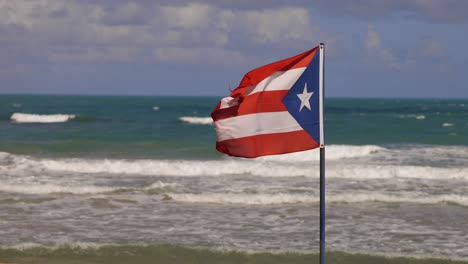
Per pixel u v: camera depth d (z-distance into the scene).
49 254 11.72
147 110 97.62
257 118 7.67
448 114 95.62
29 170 23.92
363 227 14.47
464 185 20.95
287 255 11.84
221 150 7.82
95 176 22.80
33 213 15.77
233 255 11.84
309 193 19.00
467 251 12.27
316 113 7.65
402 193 19.11
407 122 64.06
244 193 18.97
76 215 15.60
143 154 30.84
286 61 7.73
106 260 11.42
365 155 30.62
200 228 14.25
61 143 34.81
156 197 18.31
